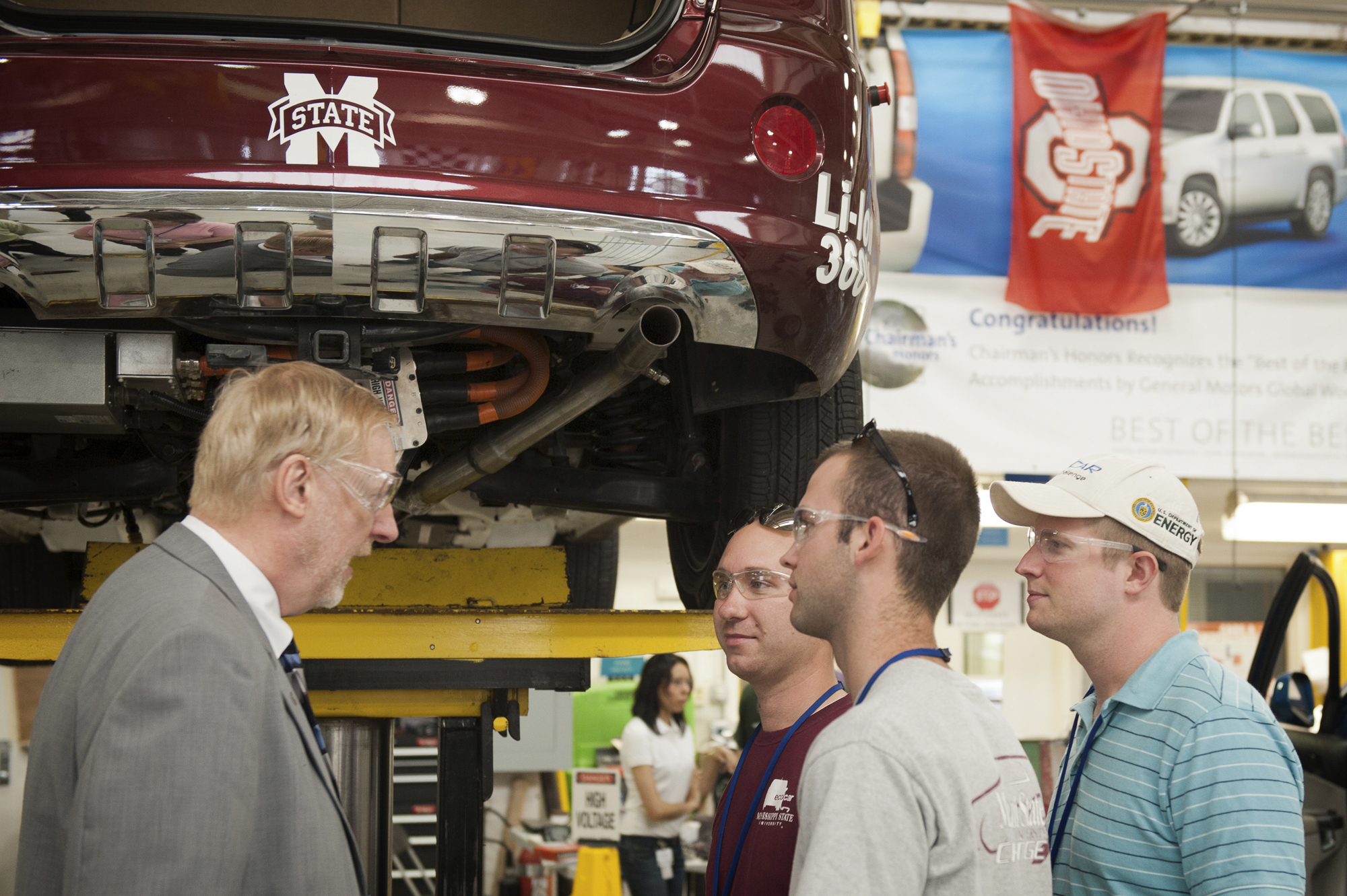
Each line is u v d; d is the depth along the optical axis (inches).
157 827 45.8
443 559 102.9
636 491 100.0
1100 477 69.9
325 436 54.7
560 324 75.8
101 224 68.8
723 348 90.6
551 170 74.0
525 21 98.8
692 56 78.4
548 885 235.1
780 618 75.3
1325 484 286.5
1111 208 252.8
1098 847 65.3
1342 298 258.4
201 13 69.6
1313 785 132.5
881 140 251.8
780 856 65.6
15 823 118.7
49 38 69.2
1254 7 267.4
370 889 86.8
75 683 50.5
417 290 72.6
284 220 69.8
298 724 52.8
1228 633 357.1
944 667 52.4
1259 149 257.8
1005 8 263.9
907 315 251.3
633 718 210.5
